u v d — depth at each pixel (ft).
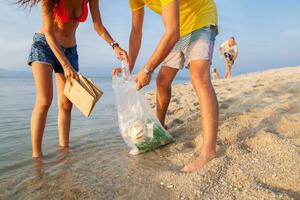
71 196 3.75
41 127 5.32
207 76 4.55
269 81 11.72
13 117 9.75
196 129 6.08
